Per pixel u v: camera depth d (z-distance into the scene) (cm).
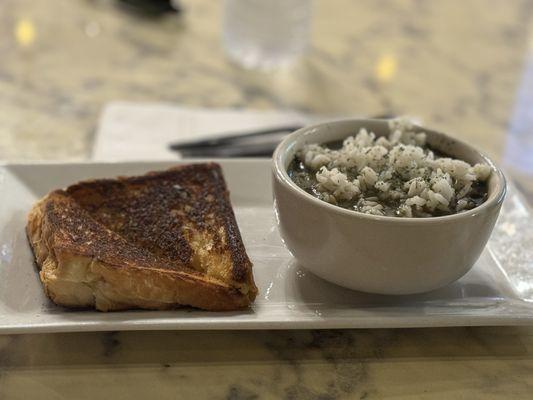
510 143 65
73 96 66
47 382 36
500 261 44
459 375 37
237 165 50
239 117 63
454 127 67
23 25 78
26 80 68
